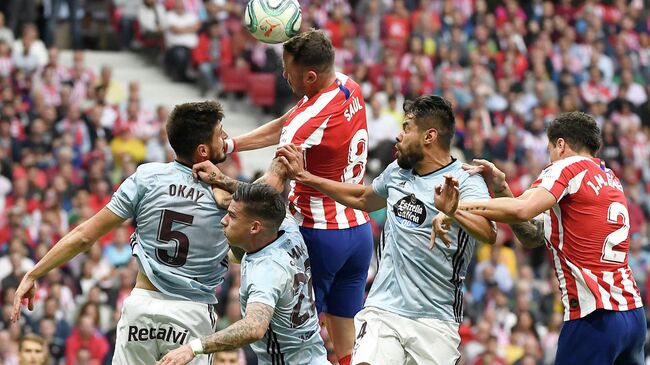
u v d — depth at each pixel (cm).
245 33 3241
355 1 3566
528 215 1009
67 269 2231
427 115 1041
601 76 3538
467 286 2469
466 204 990
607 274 1063
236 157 2788
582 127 1093
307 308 1052
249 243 1023
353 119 1110
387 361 1052
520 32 3575
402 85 3250
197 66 3244
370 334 1060
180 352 945
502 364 2189
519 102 3297
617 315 1064
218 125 1062
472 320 2339
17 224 2317
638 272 2689
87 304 2078
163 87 3228
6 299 2122
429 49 3381
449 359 1063
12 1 3253
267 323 984
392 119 2956
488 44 3484
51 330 2066
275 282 1006
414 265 1052
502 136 3041
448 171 1048
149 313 1050
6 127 2666
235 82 3173
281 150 1063
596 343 1066
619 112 3366
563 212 1066
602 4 3812
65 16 3497
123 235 2319
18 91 2872
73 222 2411
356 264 1148
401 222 1055
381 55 3300
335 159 1104
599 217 1059
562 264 1073
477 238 993
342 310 1158
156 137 2802
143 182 1050
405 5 3522
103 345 2066
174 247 1047
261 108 3177
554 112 3328
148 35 3356
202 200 1051
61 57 3316
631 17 3809
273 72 3159
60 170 2555
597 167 1075
